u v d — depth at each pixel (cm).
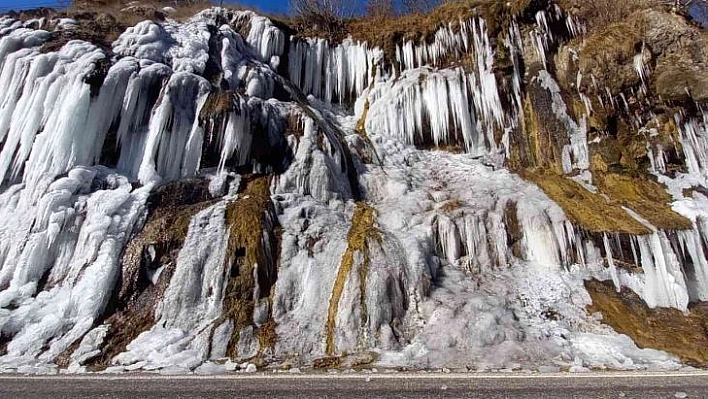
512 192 1409
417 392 688
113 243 1073
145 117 1325
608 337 1030
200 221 1160
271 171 1394
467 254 1246
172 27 1644
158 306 1012
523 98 1738
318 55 1952
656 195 1477
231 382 747
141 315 1004
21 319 958
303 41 1950
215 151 1341
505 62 1750
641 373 826
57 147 1195
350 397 661
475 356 927
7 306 980
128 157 1291
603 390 702
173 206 1208
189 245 1102
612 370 855
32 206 1141
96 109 1261
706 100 1578
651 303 1166
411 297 1077
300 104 1639
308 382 749
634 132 1623
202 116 1339
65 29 1472
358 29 2081
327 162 1421
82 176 1175
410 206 1358
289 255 1143
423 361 907
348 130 1716
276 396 664
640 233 1242
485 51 1795
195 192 1258
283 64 1886
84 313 981
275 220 1219
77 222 1109
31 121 1241
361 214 1334
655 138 1594
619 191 1502
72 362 878
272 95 1625
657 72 1667
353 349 963
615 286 1188
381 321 1011
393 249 1130
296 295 1080
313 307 1052
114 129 1294
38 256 1054
